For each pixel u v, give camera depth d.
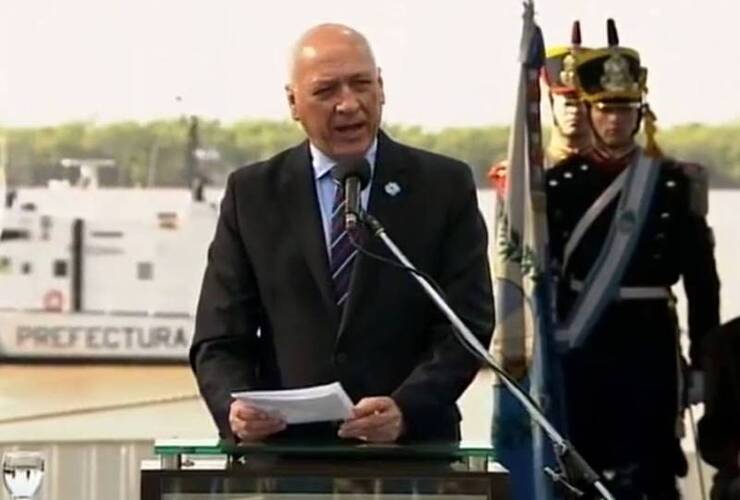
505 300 12.21
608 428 12.61
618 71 12.73
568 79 12.77
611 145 12.77
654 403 12.65
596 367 12.59
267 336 8.70
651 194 12.76
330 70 8.50
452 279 8.62
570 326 12.59
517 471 11.93
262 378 8.70
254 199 8.79
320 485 6.84
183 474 6.80
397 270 8.52
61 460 12.94
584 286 12.65
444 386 8.17
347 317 8.50
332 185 8.70
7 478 8.12
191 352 8.72
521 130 12.23
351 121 8.49
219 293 8.73
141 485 6.80
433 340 8.53
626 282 12.67
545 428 7.35
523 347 12.17
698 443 12.41
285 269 8.63
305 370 8.54
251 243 8.73
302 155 8.83
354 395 8.48
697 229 12.83
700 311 12.83
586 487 7.24
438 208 8.69
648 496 12.62
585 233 12.71
